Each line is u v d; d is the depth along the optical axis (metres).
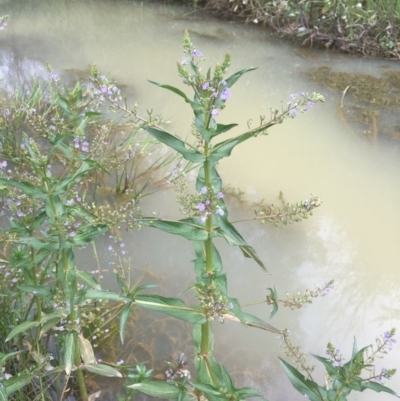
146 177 1.32
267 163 1.41
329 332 0.95
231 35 2.45
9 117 1.49
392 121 1.60
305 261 1.09
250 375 0.88
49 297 0.73
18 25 2.49
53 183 0.69
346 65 2.09
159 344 0.93
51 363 0.84
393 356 0.91
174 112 1.65
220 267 0.69
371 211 1.22
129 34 2.45
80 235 0.71
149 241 1.15
